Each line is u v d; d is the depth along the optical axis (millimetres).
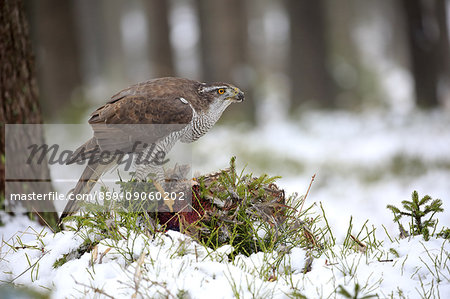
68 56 28266
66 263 6500
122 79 65500
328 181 17094
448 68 39281
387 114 30656
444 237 7301
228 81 28734
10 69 9188
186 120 7863
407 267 6645
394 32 70750
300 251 7039
